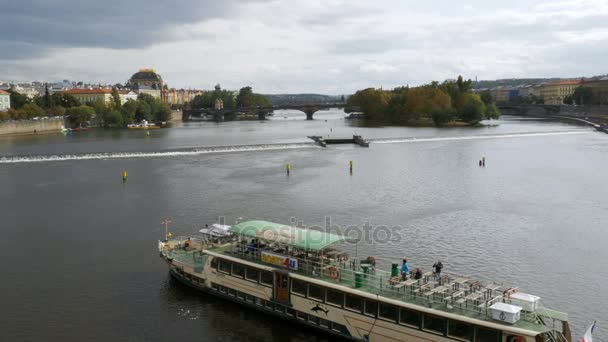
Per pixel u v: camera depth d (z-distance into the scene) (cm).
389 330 4491
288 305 5091
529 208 9856
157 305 5575
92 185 12412
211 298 5728
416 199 10681
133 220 9031
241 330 5044
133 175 13912
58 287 6075
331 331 4847
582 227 8531
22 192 11625
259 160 17038
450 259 6988
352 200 10594
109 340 4891
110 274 6456
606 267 6719
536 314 4150
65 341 4869
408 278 4869
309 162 16512
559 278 6362
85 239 7925
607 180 12775
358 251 7281
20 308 5538
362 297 4609
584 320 5322
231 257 5531
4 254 7262
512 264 6812
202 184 12462
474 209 9775
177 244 6644
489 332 4031
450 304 4322
